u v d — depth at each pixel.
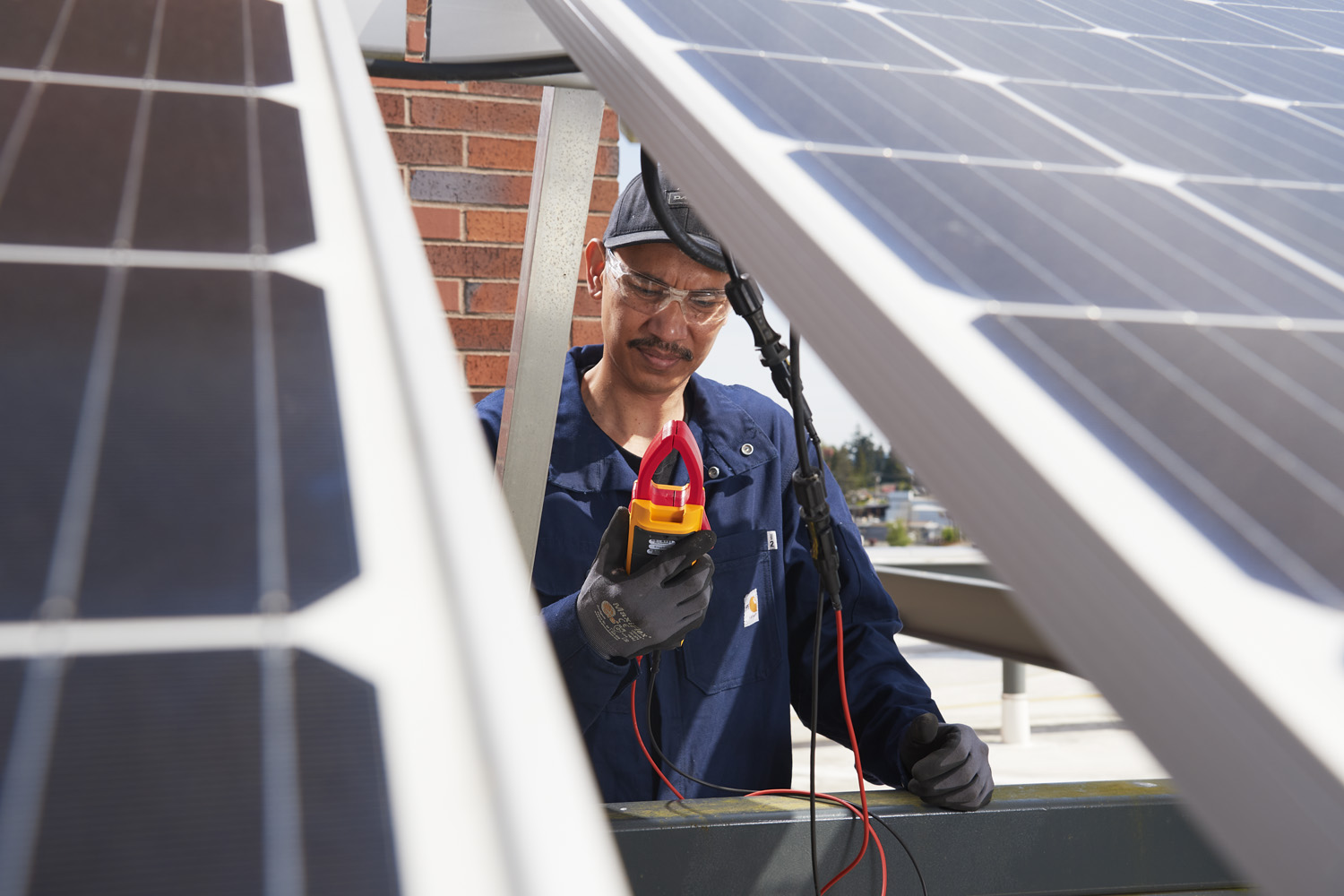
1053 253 0.54
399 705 0.29
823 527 1.30
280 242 0.48
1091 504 0.36
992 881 1.10
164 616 0.31
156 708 0.28
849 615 1.64
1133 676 0.34
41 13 0.70
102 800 0.26
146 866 0.25
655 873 1.02
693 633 1.55
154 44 0.68
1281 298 0.56
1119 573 0.35
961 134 0.68
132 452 0.36
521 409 1.46
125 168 0.52
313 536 0.33
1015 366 0.43
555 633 1.27
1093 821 1.11
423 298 0.43
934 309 0.45
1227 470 0.39
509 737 0.27
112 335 0.41
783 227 0.51
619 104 0.67
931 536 29.52
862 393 0.45
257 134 0.58
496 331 2.82
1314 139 0.85
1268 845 0.30
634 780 1.47
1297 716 0.30
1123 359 0.45
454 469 0.34
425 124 2.75
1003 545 0.39
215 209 0.50
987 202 0.58
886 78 0.76
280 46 0.71
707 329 1.57
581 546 1.56
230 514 0.34
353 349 0.42
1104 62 0.97
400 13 1.29
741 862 1.04
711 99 0.61
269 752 0.28
